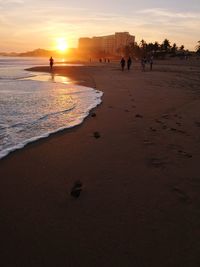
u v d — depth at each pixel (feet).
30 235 12.77
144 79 90.84
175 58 429.79
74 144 24.81
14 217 14.11
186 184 17.33
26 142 25.11
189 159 21.15
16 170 19.48
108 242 12.28
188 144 24.47
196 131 28.43
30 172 19.22
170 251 11.72
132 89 63.67
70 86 74.74
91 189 16.92
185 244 12.12
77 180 18.11
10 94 56.70
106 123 31.83
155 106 42.24
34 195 16.25
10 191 16.66
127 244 12.15
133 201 15.55
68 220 13.89
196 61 335.67
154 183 17.54
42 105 43.73
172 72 129.18
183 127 29.91
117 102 45.75
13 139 25.96
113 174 18.85
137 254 11.58
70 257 11.46
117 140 25.76
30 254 11.62
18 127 30.14
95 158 21.62
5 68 201.05
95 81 84.74
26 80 96.07
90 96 53.47
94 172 19.20
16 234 12.83
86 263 11.14
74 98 51.13
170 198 15.79
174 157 21.53
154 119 33.68
